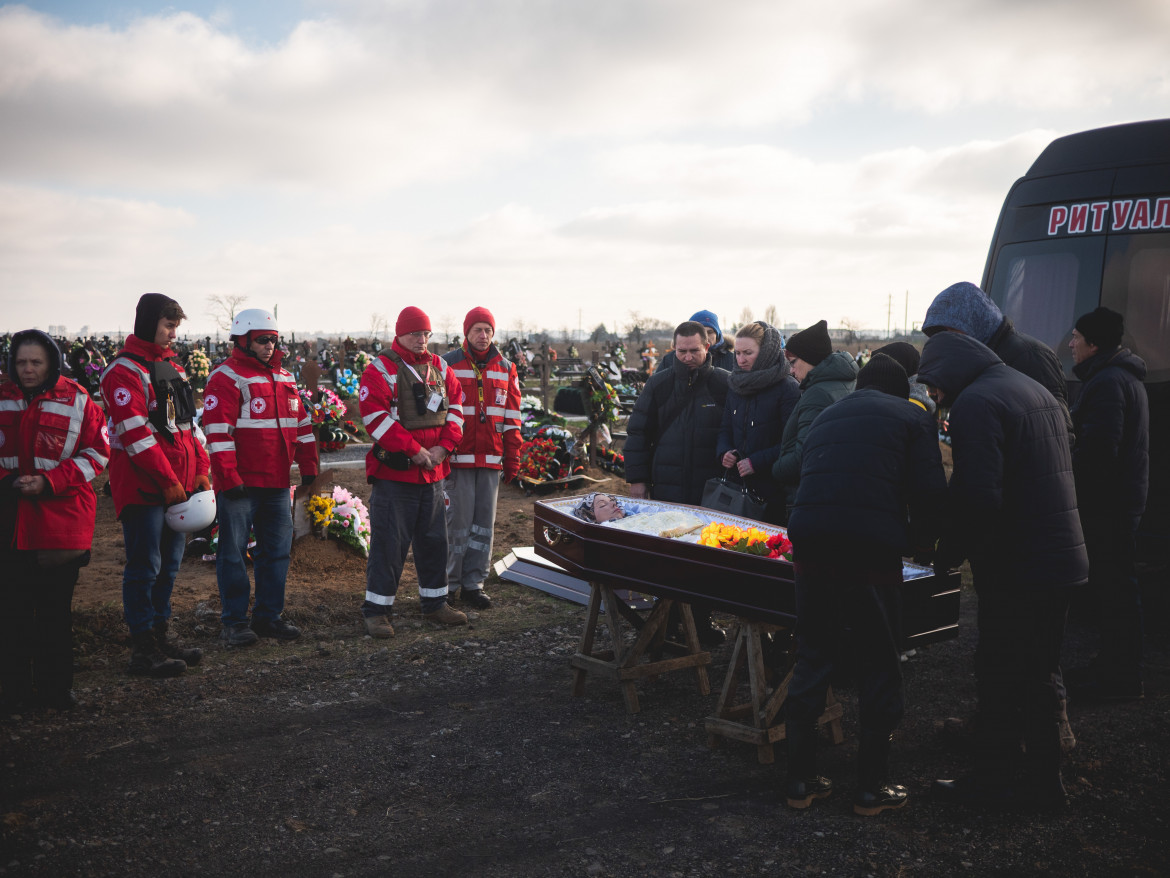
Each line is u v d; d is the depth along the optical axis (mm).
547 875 2803
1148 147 6004
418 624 5613
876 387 3314
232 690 4430
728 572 3633
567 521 4391
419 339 5344
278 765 3604
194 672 4680
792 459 4227
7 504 3963
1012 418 3055
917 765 3623
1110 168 6125
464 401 5906
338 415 12211
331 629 5520
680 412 5047
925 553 3230
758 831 3074
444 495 5590
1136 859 2846
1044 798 3145
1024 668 3145
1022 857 2871
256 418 5055
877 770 3141
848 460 3100
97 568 6668
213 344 48188
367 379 5297
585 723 4074
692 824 3127
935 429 3146
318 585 6398
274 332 5086
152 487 4445
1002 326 3900
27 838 2998
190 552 7008
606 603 4238
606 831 3082
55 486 3963
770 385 4691
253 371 5051
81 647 4965
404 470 5273
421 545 5543
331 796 3342
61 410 3998
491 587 6586
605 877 2791
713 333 6086
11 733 3869
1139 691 4258
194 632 5320
